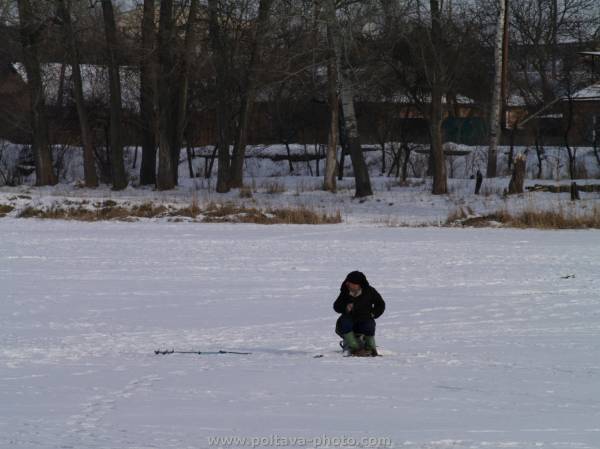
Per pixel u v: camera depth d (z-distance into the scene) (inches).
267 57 3329.2
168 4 3435.0
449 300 1176.2
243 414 529.0
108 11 3595.0
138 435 466.3
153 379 668.7
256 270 1512.1
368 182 3203.7
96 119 4458.7
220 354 808.3
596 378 661.3
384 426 488.7
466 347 834.8
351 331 797.2
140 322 1019.3
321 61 3169.3
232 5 3326.8
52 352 826.8
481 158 4586.6
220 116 3513.8
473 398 582.2
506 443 439.8
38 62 3786.9
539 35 4874.5
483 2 4099.4
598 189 2942.9
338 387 626.2
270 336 925.2
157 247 1881.2
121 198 3176.7
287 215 2662.4
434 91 3223.4
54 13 3550.7
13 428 489.1
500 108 3491.6
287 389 619.5
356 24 3058.6
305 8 3065.9
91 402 574.9
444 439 450.6
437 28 3193.9
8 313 1085.1
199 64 3521.2
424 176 4343.0
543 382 642.8
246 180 3971.5
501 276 1418.6
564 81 4315.9
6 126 4623.5
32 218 2746.1
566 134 3789.4
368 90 3671.3
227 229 2364.7
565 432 470.0
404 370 702.5
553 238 2066.9
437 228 2369.6
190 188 3703.3
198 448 434.3
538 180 3378.4
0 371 719.1
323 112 4793.3
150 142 3909.9
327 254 1747.0
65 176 4618.6
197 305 1149.7
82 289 1293.1
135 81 4247.0
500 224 2410.2
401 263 1600.6
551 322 999.6
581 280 1364.4
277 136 5162.4
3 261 1631.4
